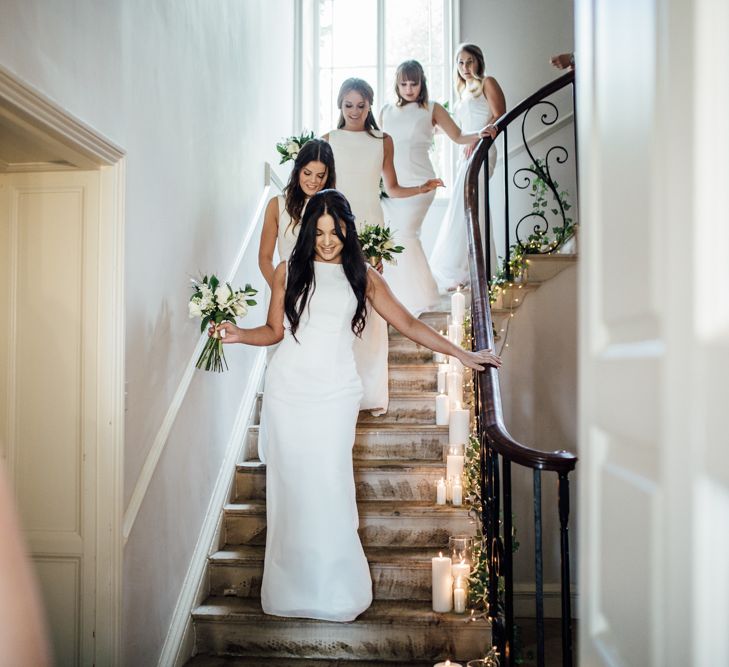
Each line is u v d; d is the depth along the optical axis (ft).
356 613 9.92
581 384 3.83
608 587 3.29
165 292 10.09
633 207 2.94
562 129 19.16
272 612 10.09
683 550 2.45
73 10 7.52
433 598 10.19
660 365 2.63
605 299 3.41
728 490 2.16
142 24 9.32
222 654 10.27
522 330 14.49
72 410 8.46
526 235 19.11
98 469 8.39
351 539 10.04
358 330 10.38
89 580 8.36
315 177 11.46
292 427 10.03
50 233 8.52
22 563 1.95
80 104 7.67
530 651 13.35
